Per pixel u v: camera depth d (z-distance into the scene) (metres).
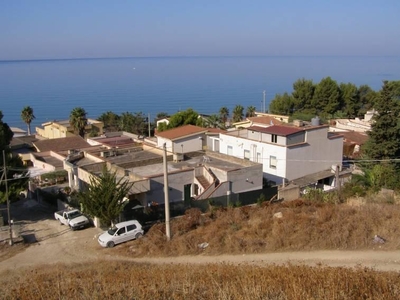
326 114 94.31
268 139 47.38
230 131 54.34
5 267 27.22
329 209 31.33
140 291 17.02
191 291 16.45
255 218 31.98
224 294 15.38
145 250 28.41
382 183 42.94
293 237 27.33
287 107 99.44
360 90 103.62
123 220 33.19
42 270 25.09
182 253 27.45
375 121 50.25
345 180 47.62
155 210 34.50
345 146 62.56
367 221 28.36
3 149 37.50
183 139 55.72
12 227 35.47
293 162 46.19
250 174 40.41
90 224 35.75
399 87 82.31
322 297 15.06
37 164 58.91
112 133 82.69
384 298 15.11
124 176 37.25
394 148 47.94
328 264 23.58
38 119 177.00
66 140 68.75
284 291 15.88
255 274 17.97
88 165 41.81
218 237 28.64
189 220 32.16
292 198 39.91
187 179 39.72
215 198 36.25
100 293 17.14
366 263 23.45
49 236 33.34
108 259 27.38
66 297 16.94
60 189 47.28
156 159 44.34
